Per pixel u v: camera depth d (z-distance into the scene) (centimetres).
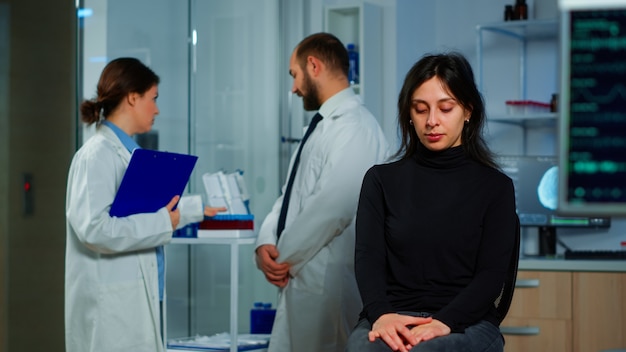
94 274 254
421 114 201
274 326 302
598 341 358
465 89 199
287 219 301
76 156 259
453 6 451
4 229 352
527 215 397
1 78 352
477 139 205
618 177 114
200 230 303
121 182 248
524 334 366
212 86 391
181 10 376
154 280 264
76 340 256
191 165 267
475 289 189
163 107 365
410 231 198
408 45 431
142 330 260
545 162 396
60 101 348
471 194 198
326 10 420
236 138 404
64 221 353
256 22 417
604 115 114
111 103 263
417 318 184
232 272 298
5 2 352
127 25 351
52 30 349
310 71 302
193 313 382
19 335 352
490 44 442
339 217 285
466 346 178
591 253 377
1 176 353
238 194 320
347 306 294
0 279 350
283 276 297
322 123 298
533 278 366
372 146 293
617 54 115
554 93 428
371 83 411
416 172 205
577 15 116
